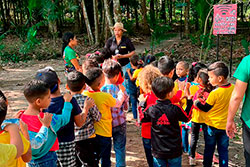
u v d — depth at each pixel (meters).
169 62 3.31
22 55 13.39
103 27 17.12
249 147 2.41
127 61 5.69
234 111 2.43
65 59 4.85
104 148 3.07
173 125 2.69
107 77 3.29
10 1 20.70
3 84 8.27
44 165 2.30
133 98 5.18
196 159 3.77
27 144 1.98
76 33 21.19
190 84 3.59
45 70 2.61
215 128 3.08
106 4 10.55
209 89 3.30
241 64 2.37
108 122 3.04
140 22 27.12
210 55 12.27
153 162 2.91
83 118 2.64
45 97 2.26
